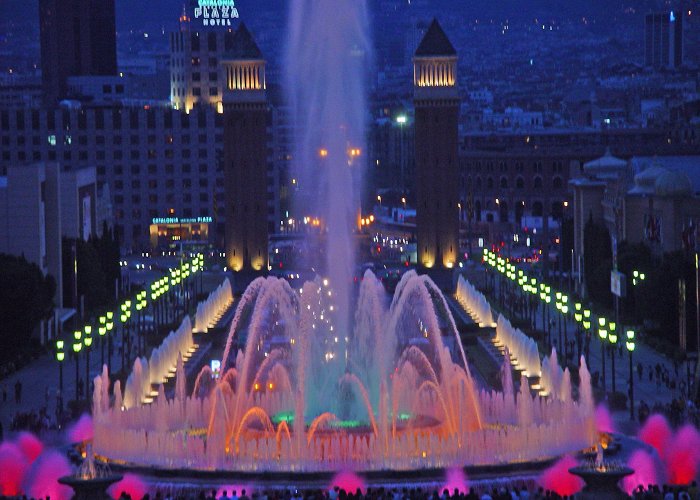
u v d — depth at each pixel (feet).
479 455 528.22
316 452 528.63
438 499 426.10
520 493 444.55
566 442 538.06
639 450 531.91
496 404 613.11
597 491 410.11
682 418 602.03
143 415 605.73
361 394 605.31
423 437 533.96
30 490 504.84
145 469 513.04
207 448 533.96
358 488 443.32
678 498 412.16
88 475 424.87
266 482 499.51
